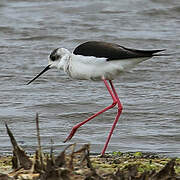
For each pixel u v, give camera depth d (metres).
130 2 27.91
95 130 13.16
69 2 28.31
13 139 8.24
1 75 18.11
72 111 14.82
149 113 14.55
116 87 17.11
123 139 12.41
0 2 28.45
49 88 17.00
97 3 27.92
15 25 24.42
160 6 27.23
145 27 24.44
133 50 10.74
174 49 21.34
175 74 18.39
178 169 8.80
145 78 18.02
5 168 8.83
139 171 8.76
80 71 11.09
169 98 15.85
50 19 25.58
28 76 18.14
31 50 21.14
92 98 15.96
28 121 13.83
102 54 10.71
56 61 11.72
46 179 7.45
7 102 15.48
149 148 11.72
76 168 8.15
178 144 12.09
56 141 12.19
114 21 25.33
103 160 9.85
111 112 14.62
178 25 24.84
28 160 8.17
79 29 24.05
